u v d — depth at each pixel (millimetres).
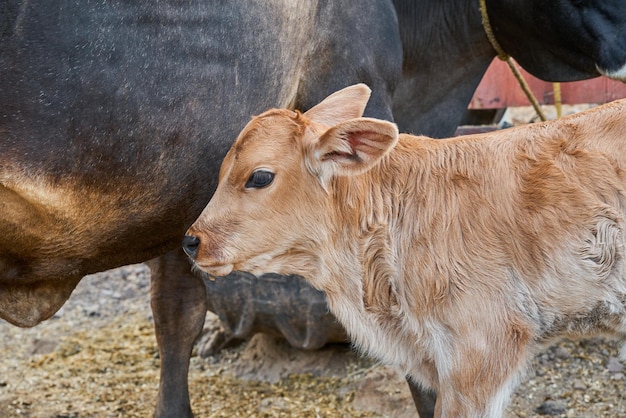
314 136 3887
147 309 8047
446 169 4098
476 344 3938
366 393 6227
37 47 3527
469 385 3955
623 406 5945
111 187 3865
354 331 4223
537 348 4117
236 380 6691
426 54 5977
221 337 7012
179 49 3896
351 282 4148
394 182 4125
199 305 5410
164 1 3824
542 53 5984
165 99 3887
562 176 3932
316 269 4133
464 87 6285
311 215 3994
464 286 3943
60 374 6820
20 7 3486
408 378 5164
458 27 5977
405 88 6020
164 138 3938
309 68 4832
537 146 4055
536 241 3904
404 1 5754
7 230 3779
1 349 7301
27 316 4352
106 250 4199
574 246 3883
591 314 3973
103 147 3760
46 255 4004
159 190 4043
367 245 4109
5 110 3516
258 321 6391
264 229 3947
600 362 6520
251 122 3955
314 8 4652
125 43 3738
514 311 3934
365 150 3727
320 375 6594
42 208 3727
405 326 4109
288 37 4461
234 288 6262
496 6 5875
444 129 6328
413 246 4043
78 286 8508
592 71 5816
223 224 3914
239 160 3902
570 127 4062
